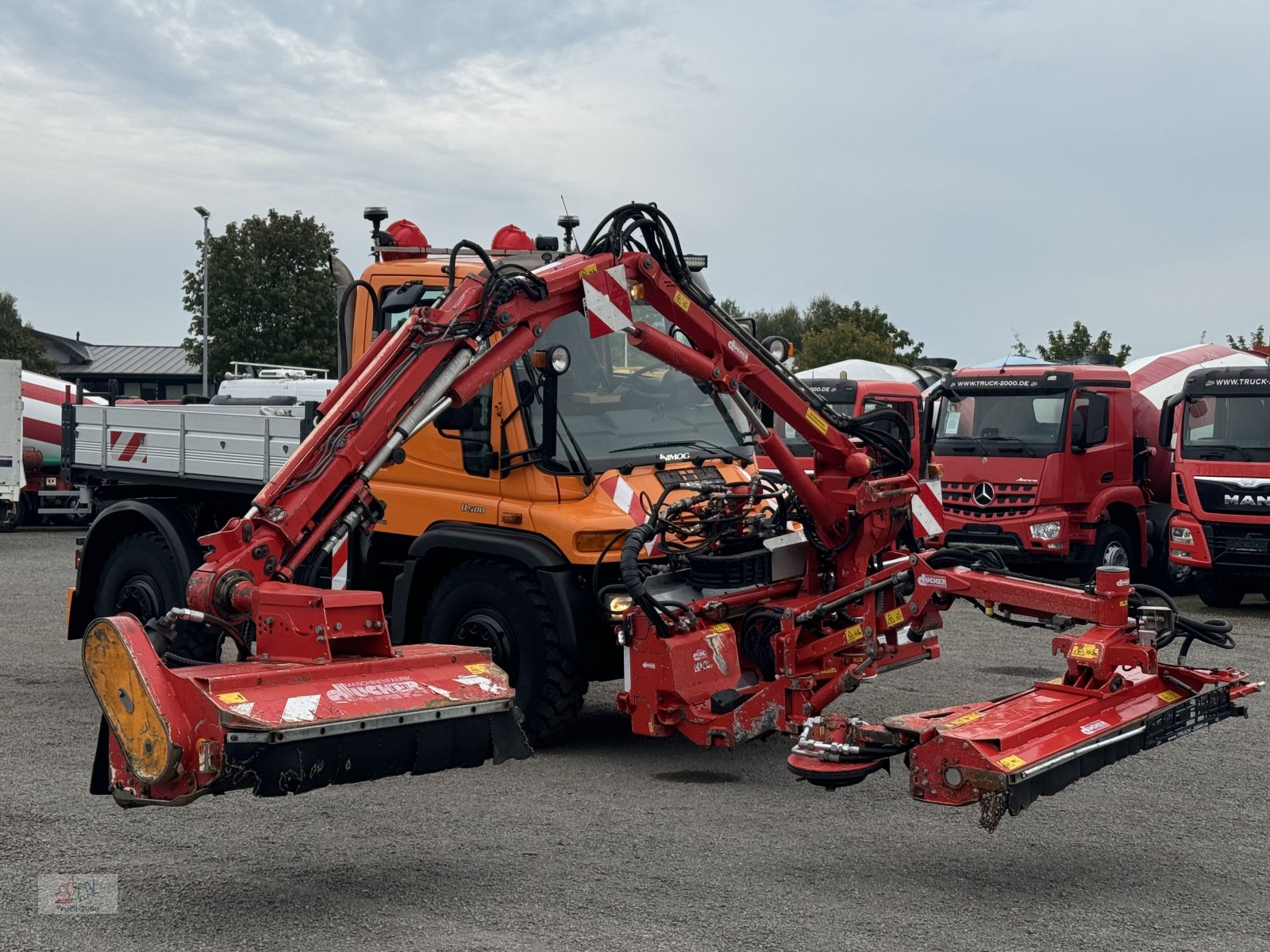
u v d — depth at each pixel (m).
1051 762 5.25
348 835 6.07
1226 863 5.70
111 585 9.74
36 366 63.81
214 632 9.16
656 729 6.93
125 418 10.05
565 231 8.97
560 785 7.00
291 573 5.71
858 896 5.22
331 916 4.96
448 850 5.82
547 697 7.52
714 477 8.08
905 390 17.89
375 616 5.46
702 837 6.04
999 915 5.01
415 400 6.21
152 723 4.86
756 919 4.95
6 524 24.55
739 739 6.76
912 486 7.70
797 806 6.59
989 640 12.16
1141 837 6.09
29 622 13.06
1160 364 18.12
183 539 9.26
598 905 5.09
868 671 7.30
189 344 51.22
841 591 7.31
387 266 8.74
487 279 6.48
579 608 7.43
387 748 5.14
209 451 9.22
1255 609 15.10
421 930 4.81
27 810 6.42
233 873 5.50
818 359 56.84
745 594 7.27
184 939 4.73
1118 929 4.86
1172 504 14.96
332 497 5.96
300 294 50.81
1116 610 6.03
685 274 7.12
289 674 5.05
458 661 5.58
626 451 7.88
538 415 7.69
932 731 5.29
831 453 7.47
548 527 7.51
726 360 7.19
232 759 4.75
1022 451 15.30
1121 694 5.81
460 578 7.83
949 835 6.09
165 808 6.50
